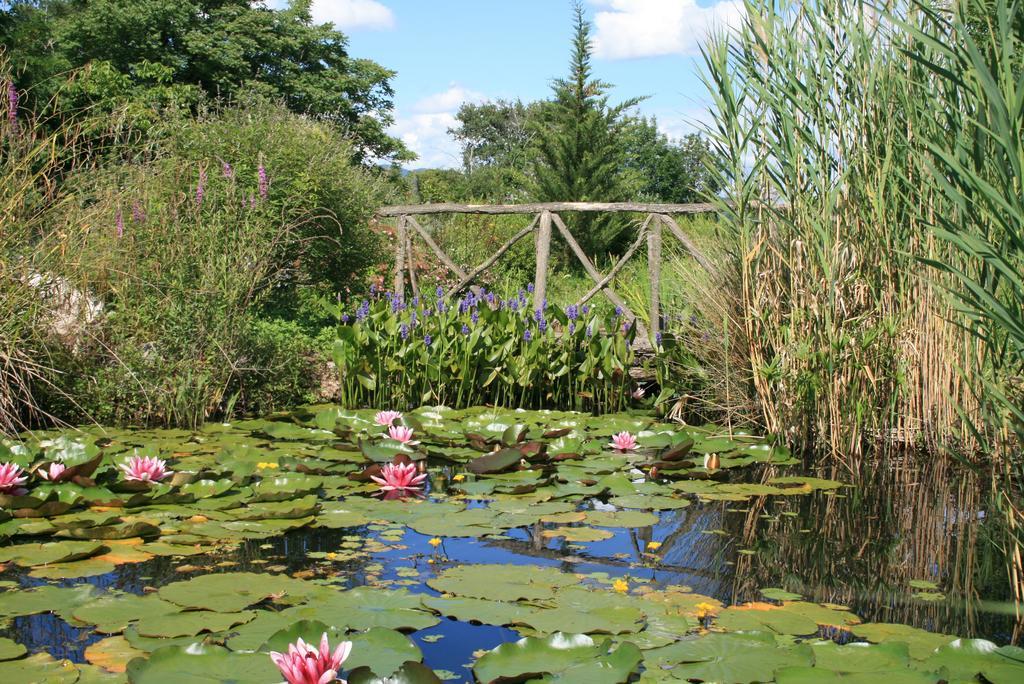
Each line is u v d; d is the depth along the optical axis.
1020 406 3.25
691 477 4.14
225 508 3.35
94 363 5.16
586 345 6.18
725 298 5.22
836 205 4.55
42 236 5.00
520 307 6.27
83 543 2.90
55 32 21.91
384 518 3.32
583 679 1.92
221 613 2.29
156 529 3.03
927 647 2.21
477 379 5.89
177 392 4.95
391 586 2.59
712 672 2.00
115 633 2.20
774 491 3.86
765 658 2.07
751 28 4.69
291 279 7.75
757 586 2.69
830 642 2.16
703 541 3.16
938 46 2.87
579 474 4.05
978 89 2.94
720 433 5.02
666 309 6.27
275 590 2.47
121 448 4.20
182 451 4.27
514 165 20.17
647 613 2.39
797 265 4.66
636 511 3.51
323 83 27.17
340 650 1.81
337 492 3.71
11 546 2.88
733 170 4.77
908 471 4.26
